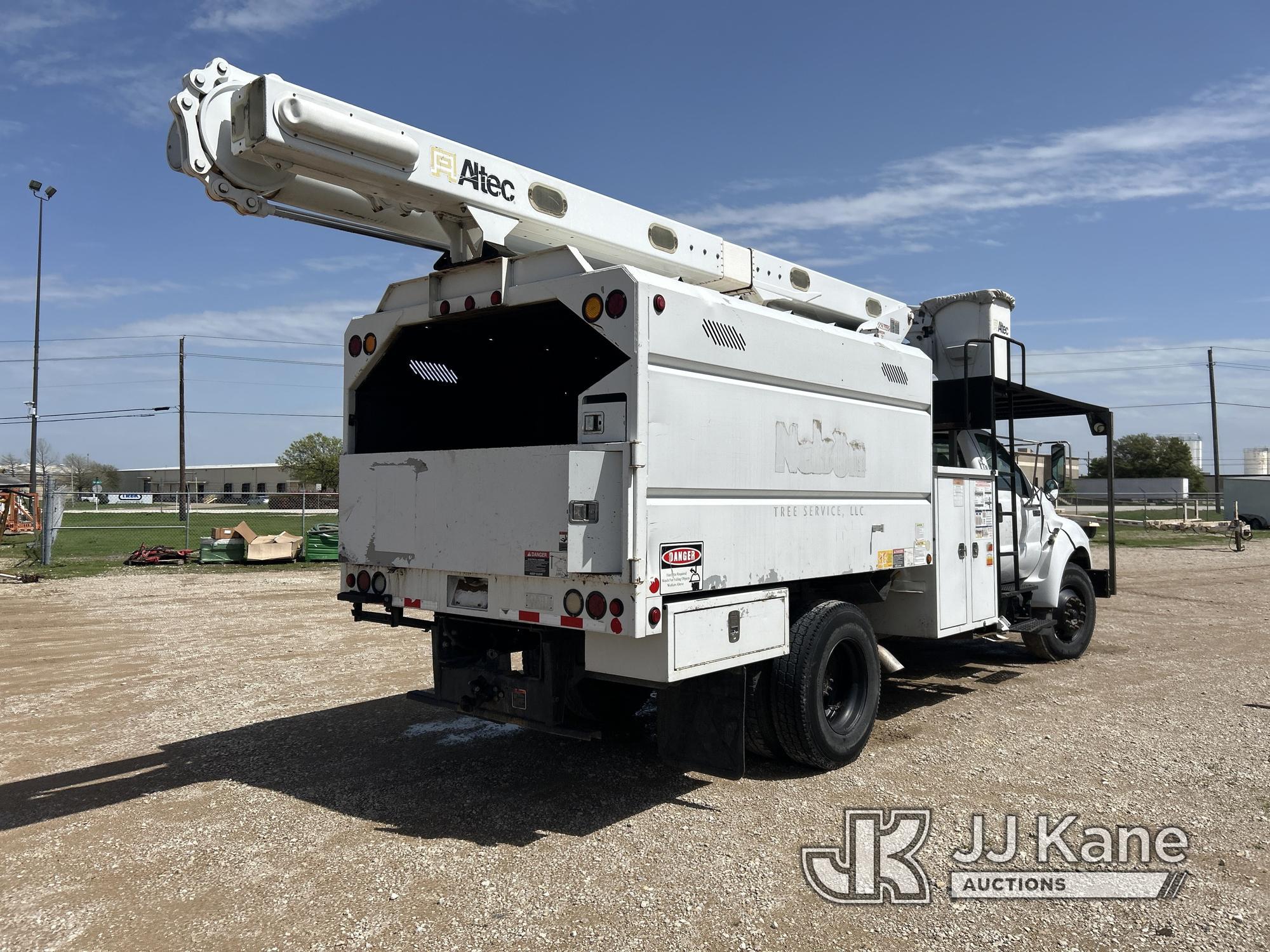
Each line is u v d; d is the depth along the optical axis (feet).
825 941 10.82
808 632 16.92
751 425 15.69
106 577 54.03
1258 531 123.95
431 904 11.76
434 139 15.97
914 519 20.34
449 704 16.62
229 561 61.67
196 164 14.51
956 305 26.14
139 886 12.38
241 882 12.50
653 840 13.96
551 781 16.92
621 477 13.42
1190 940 10.82
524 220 17.38
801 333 17.02
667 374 14.01
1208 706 22.50
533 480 14.10
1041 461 28.32
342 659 28.84
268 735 20.08
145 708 22.50
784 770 17.58
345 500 17.33
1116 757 18.12
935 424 25.16
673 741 15.42
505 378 19.98
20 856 13.46
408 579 16.37
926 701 23.12
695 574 14.34
